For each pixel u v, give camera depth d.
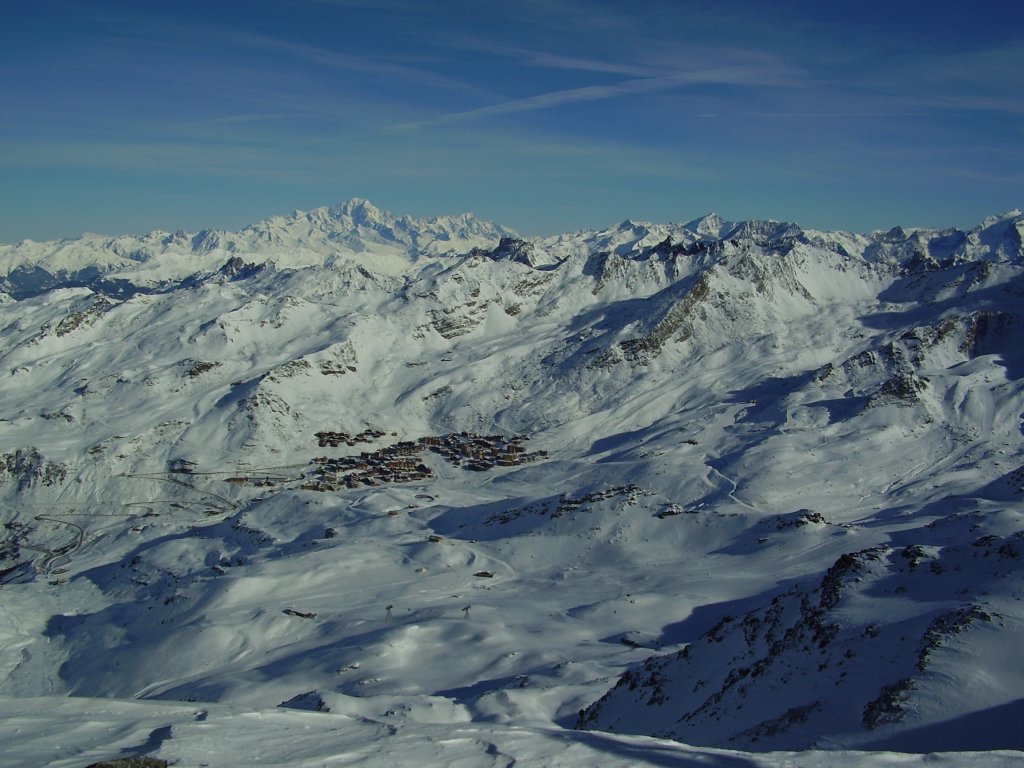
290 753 26.12
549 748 27.48
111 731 28.20
